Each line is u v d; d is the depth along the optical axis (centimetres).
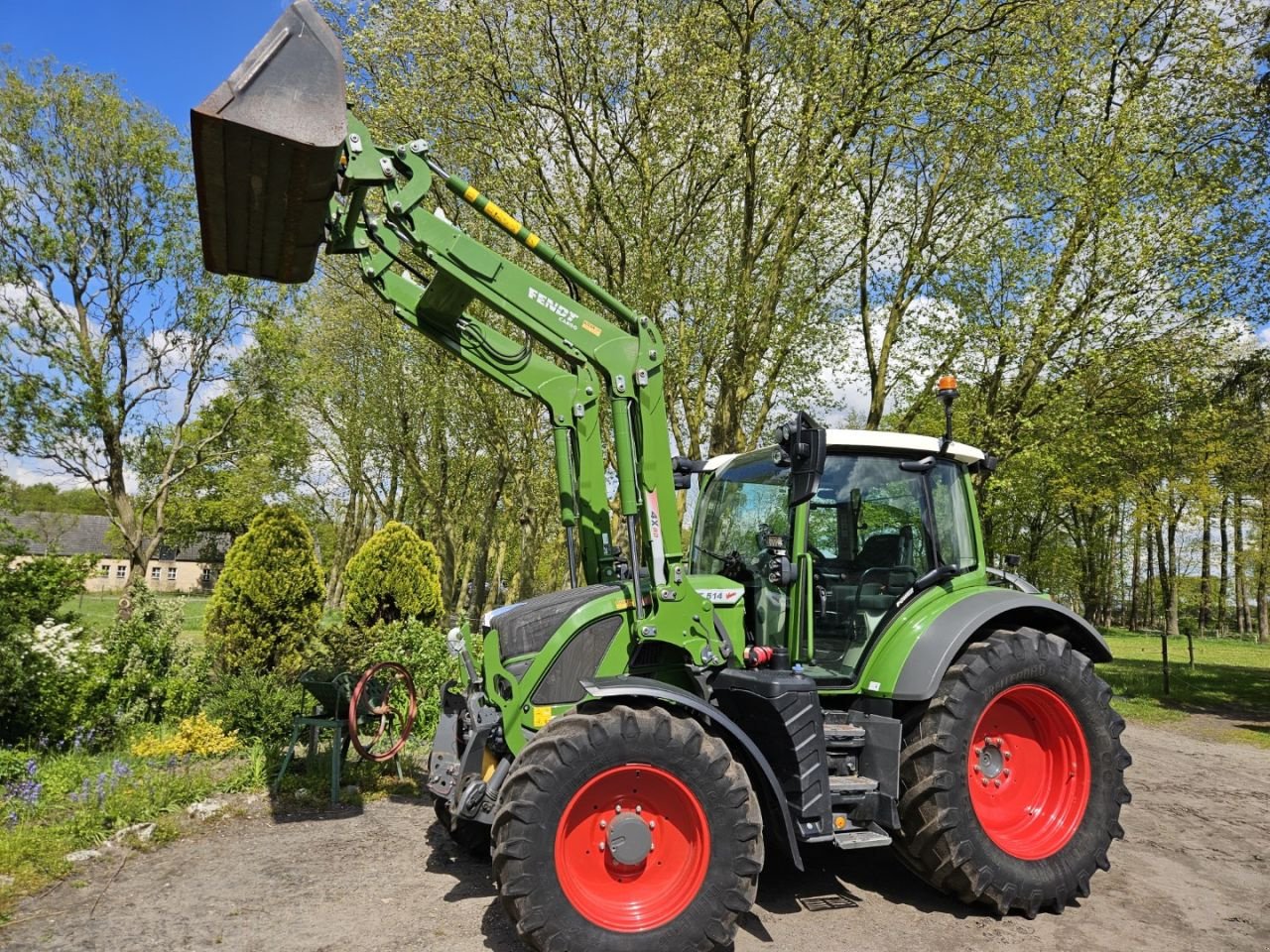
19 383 1127
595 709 377
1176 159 1211
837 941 380
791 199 1106
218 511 3769
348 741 660
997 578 545
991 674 430
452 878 432
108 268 1206
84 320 1212
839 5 1026
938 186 1262
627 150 1103
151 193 1204
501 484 2070
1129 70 1238
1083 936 396
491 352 462
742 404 1200
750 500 496
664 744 353
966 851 410
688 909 347
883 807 419
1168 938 395
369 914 384
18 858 428
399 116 1108
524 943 345
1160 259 1161
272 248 394
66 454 1188
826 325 1352
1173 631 3250
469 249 414
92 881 414
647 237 1107
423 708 711
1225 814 625
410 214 405
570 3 1038
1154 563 3262
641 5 1053
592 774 346
